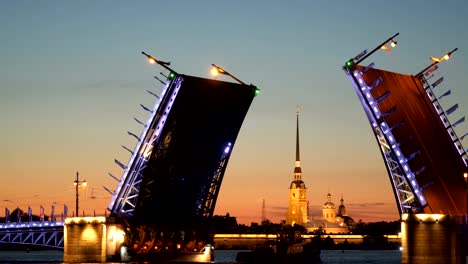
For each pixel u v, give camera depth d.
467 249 86.75
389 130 86.44
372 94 86.19
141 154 92.69
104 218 97.19
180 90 87.00
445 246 85.19
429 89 92.25
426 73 91.94
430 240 85.50
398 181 90.81
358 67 85.75
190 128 90.62
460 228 86.50
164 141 90.81
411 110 88.38
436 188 88.12
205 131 91.88
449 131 92.19
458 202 89.62
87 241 97.69
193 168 94.50
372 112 86.56
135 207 96.19
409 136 86.88
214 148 94.19
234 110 91.69
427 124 89.44
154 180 93.25
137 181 94.75
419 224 85.94
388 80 87.19
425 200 87.19
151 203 95.81
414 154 86.62
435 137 89.69
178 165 93.31
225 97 89.75
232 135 94.62
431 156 88.44
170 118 89.00
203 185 97.06
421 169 87.00
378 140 89.38
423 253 85.62
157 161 92.00
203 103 89.12
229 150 95.94
